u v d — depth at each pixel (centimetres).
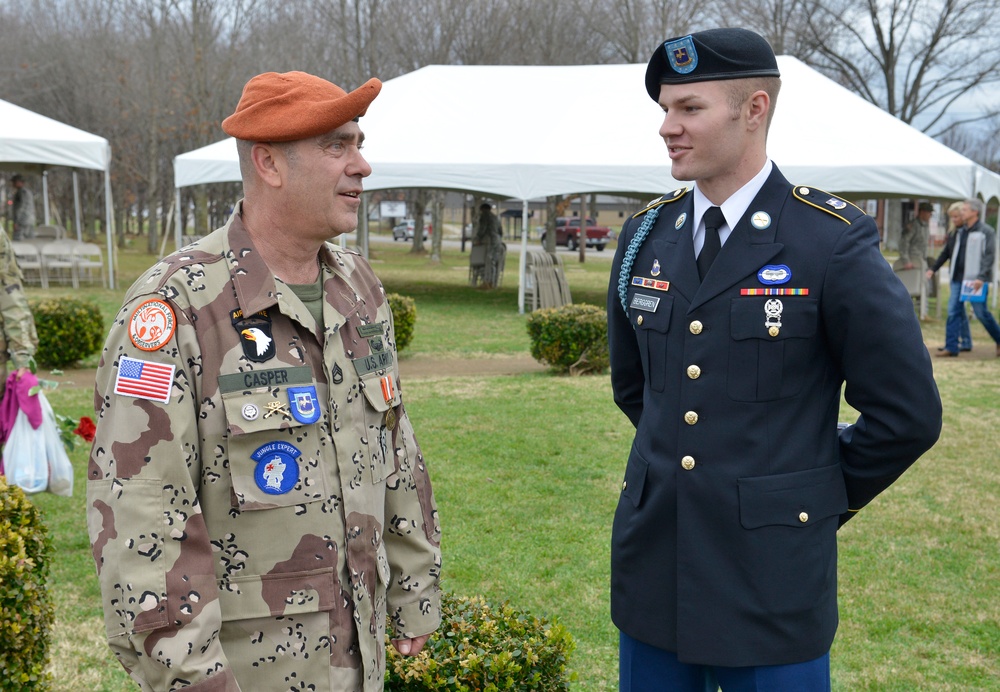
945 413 786
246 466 175
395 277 2248
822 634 204
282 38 2972
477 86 1689
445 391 860
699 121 199
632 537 215
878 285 194
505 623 281
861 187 1291
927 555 474
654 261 219
